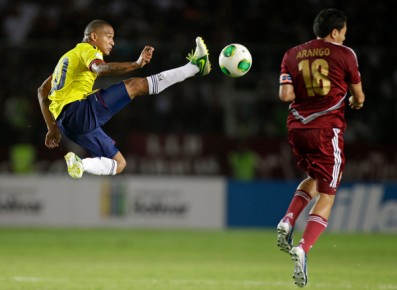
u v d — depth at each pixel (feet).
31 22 223.51
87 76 84.07
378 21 224.94
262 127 195.62
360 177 191.83
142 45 190.29
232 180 190.80
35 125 193.57
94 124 83.10
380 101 195.83
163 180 190.60
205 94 195.93
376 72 195.42
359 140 196.75
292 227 84.94
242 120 195.42
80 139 85.30
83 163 84.69
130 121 194.90
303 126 85.10
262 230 189.37
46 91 90.89
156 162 190.60
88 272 115.14
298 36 222.89
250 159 190.90
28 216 190.49
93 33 85.97
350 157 192.24
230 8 225.56
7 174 192.03
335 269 122.21
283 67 86.02
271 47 201.98
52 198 190.80
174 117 196.54
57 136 91.76
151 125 195.83
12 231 179.73
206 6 228.02
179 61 189.16
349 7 226.99
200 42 84.38
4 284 101.14
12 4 227.61
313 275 114.42
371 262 132.36
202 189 190.70
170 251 146.82
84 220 191.11
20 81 192.65
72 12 224.94
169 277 110.22
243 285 102.73
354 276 113.60
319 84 83.71
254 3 227.61
